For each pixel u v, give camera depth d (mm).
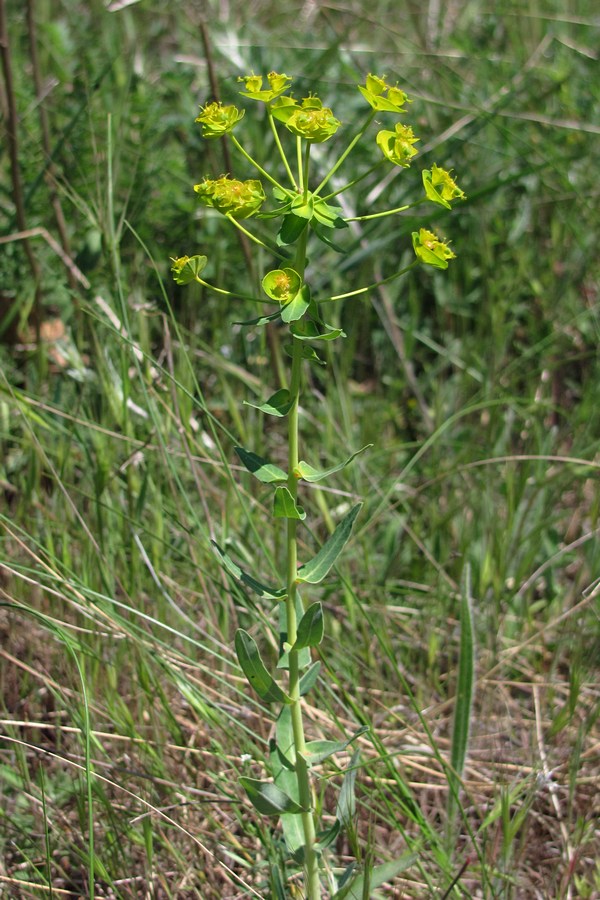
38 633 1062
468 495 1197
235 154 1411
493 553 1140
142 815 902
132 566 1056
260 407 800
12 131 1213
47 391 1225
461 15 1936
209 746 1000
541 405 1257
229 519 1119
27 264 1284
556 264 1465
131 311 1167
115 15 1655
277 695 811
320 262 1428
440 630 1132
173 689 1038
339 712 1042
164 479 1141
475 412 1329
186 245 1376
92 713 1002
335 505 1203
